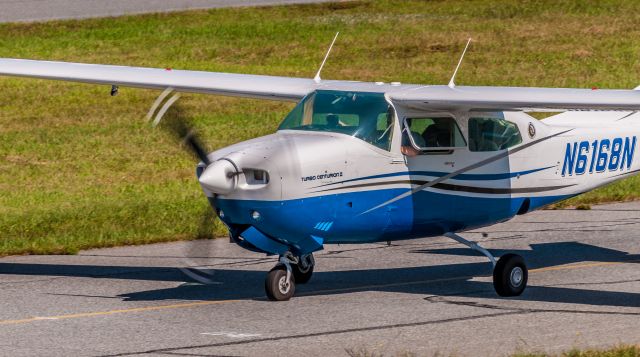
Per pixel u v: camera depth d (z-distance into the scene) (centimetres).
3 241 4822
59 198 5959
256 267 4412
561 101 3603
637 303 3744
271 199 3450
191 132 3528
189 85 4303
